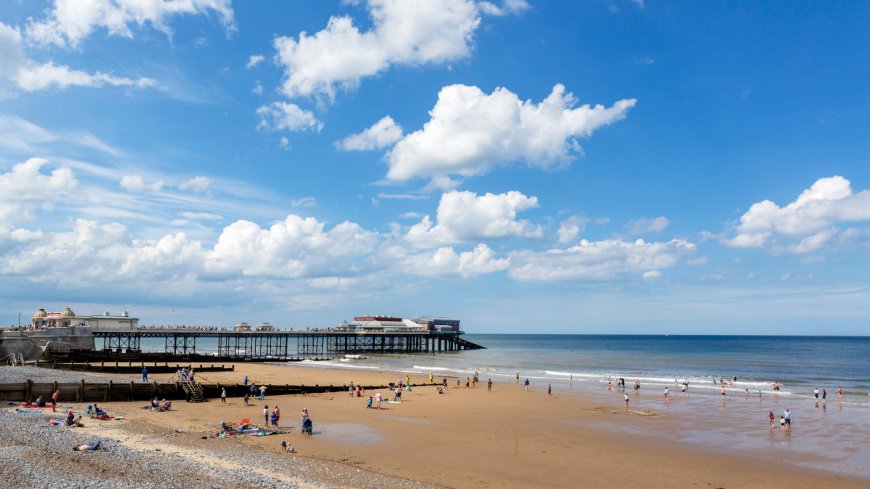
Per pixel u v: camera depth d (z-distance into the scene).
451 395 66.75
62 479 24.53
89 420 41.97
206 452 32.94
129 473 26.53
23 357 84.56
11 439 32.06
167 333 124.75
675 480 31.86
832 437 44.00
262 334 143.00
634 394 70.00
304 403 57.12
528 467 33.62
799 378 98.44
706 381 89.00
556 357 159.38
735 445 40.94
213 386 58.16
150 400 53.75
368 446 37.84
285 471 29.34
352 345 189.00
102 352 93.12
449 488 28.56
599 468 33.91
